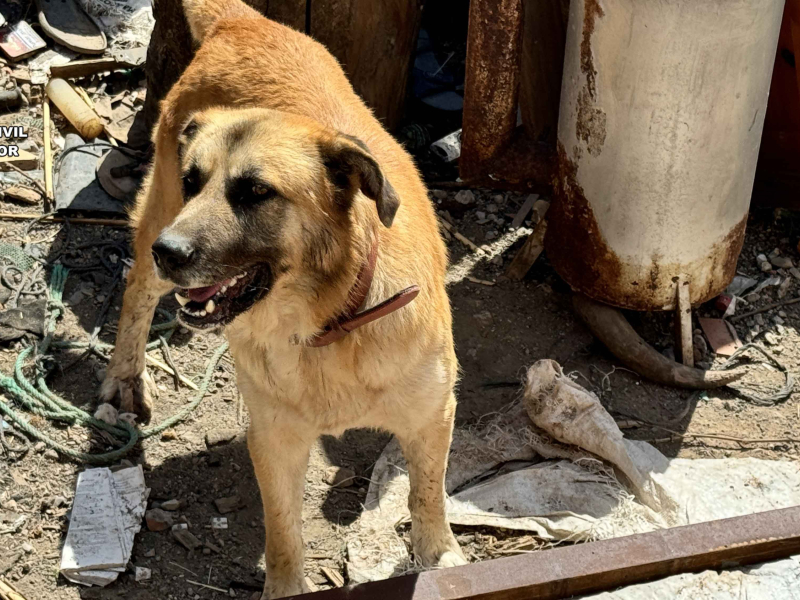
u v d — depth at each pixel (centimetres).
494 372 274
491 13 262
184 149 209
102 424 257
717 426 264
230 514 246
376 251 207
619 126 257
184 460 255
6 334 273
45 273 291
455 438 259
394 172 223
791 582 221
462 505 245
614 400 269
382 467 252
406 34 316
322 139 201
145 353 269
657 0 241
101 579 231
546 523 241
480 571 217
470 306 289
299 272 203
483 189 320
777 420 266
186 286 196
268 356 210
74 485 248
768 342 283
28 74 346
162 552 238
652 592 219
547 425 252
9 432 256
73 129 330
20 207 308
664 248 265
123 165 314
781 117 297
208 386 270
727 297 289
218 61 241
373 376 208
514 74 271
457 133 329
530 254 292
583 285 278
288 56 238
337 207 203
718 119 252
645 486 247
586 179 268
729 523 224
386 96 322
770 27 249
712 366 278
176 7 299
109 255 297
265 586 229
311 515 246
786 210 310
